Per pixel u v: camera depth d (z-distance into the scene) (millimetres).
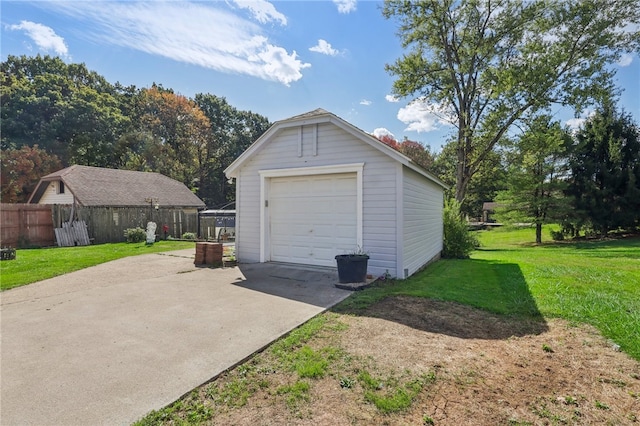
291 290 5793
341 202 7684
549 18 16453
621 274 7270
